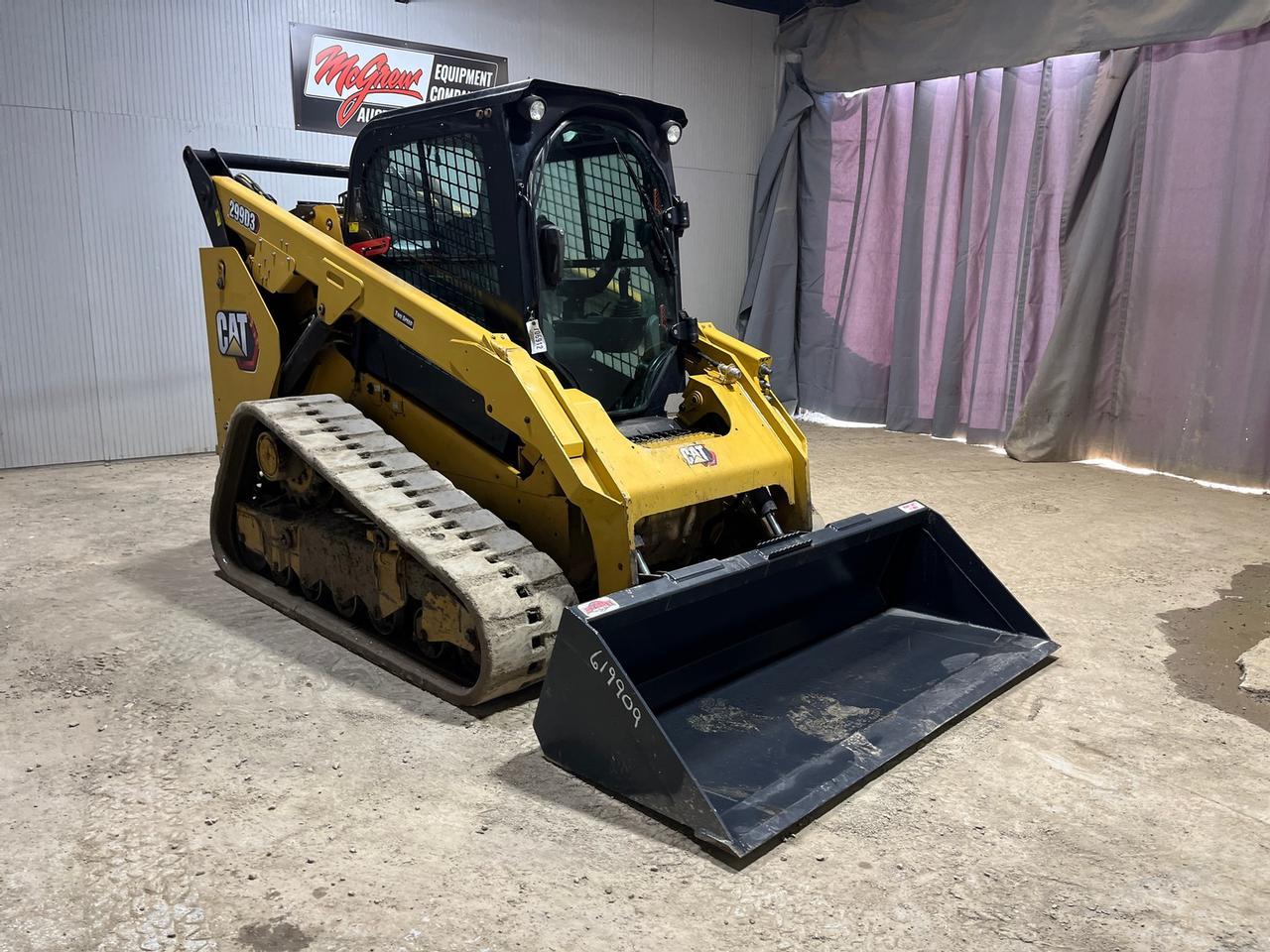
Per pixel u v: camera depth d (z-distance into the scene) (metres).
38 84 5.95
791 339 9.17
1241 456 6.29
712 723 2.87
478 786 2.61
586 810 2.50
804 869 2.28
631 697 2.44
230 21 6.50
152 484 5.96
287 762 2.71
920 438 8.09
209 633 3.62
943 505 5.77
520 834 2.39
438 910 2.10
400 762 2.72
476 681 2.94
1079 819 2.51
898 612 3.73
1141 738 2.95
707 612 3.03
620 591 2.88
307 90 6.86
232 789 2.56
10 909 2.07
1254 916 2.14
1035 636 3.45
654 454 3.26
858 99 8.47
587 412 3.22
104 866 2.22
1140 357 6.78
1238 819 2.52
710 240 9.16
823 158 8.77
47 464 6.36
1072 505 5.82
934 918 2.11
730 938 2.03
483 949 1.98
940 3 7.66
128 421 6.60
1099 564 4.66
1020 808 2.55
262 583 4.03
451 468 3.70
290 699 3.10
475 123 3.35
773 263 9.03
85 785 2.56
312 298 4.18
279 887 2.16
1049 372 6.98
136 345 6.54
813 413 9.16
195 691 3.14
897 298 8.26
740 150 9.21
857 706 2.98
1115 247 6.79
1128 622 3.91
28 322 6.14
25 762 2.68
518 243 3.31
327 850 2.30
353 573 3.47
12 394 6.16
